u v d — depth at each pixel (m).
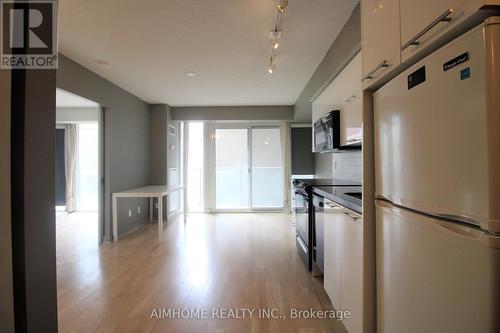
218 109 5.70
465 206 0.73
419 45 0.91
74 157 6.57
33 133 0.72
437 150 0.83
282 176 6.22
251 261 3.19
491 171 0.65
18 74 0.69
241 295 2.37
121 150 4.38
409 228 1.02
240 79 3.86
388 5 1.15
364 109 1.40
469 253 0.73
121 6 2.03
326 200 2.22
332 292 2.06
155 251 3.57
